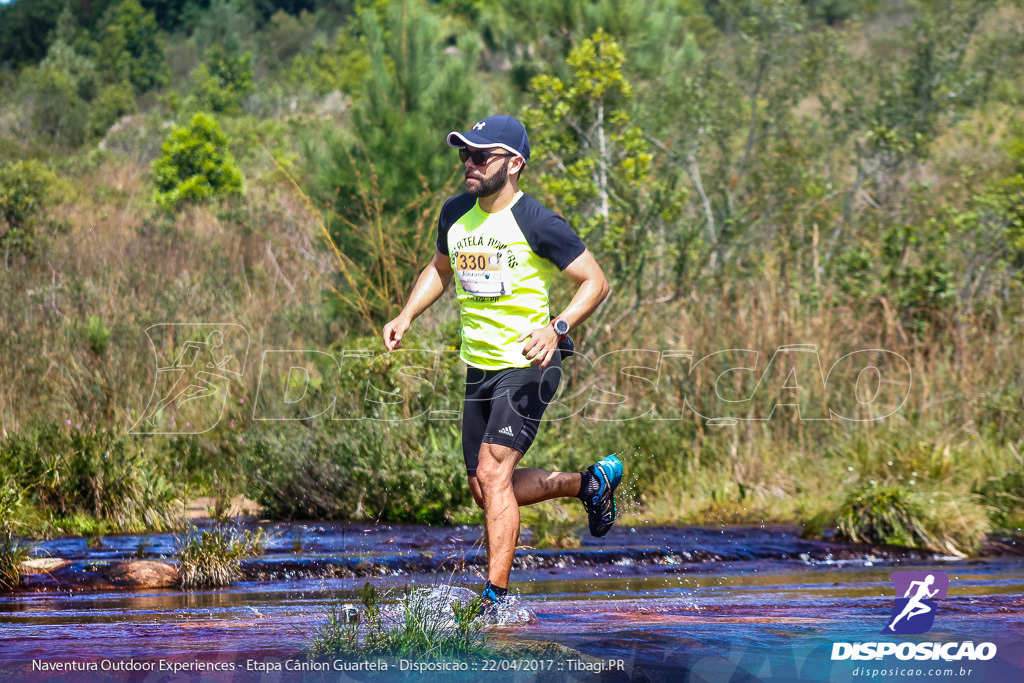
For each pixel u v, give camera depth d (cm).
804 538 1736
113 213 4862
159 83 16825
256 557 1404
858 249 2997
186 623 907
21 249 3462
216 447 2080
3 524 1489
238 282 3412
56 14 17412
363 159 2770
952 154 4106
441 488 1803
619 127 3152
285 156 6362
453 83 2909
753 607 1040
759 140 3706
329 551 1478
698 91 3691
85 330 2397
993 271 2877
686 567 1458
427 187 2648
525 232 988
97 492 1720
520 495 1059
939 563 1554
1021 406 2273
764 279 2616
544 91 3103
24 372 2250
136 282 3170
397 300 2475
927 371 2400
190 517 1770
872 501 1748
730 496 2017
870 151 3659
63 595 1173
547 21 3631
